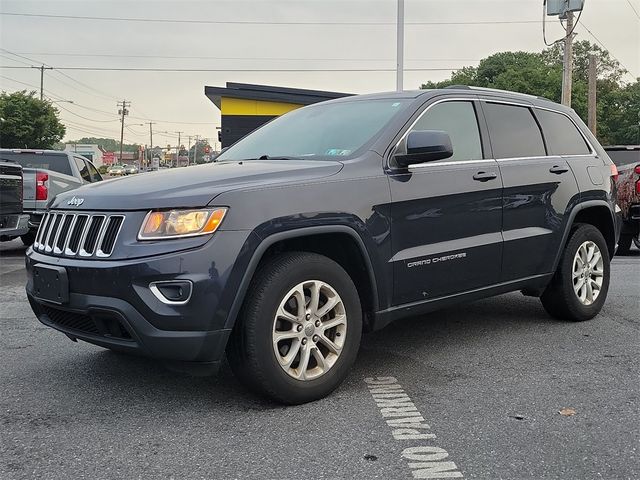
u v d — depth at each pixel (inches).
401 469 114.8
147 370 171.8
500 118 199.9
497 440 126.8
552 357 182.5
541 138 212.5
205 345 131.1
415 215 164.9
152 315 128.9
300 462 117.7
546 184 203.3
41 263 147.2
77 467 116.2
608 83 2593.5
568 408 143.5
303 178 146.8
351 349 153.2
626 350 189.2
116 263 131.1
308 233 142.9
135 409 144.3
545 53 2674.7
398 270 161.3
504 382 161.3
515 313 237.0
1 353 187.9
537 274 203.8
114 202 138.1
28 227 351.6
